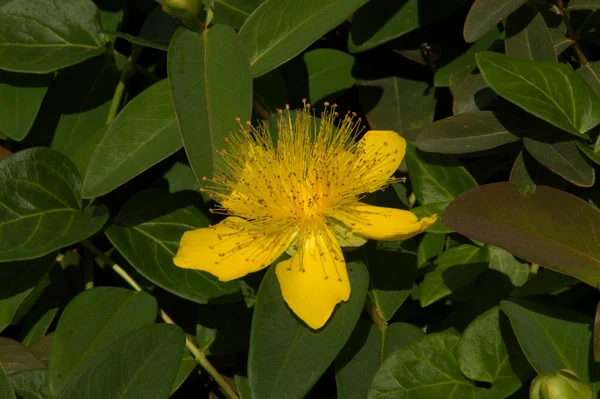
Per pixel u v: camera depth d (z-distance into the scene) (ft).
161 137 1.76
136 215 1.84
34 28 1.87
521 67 1.73
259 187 1.70
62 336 1.76
